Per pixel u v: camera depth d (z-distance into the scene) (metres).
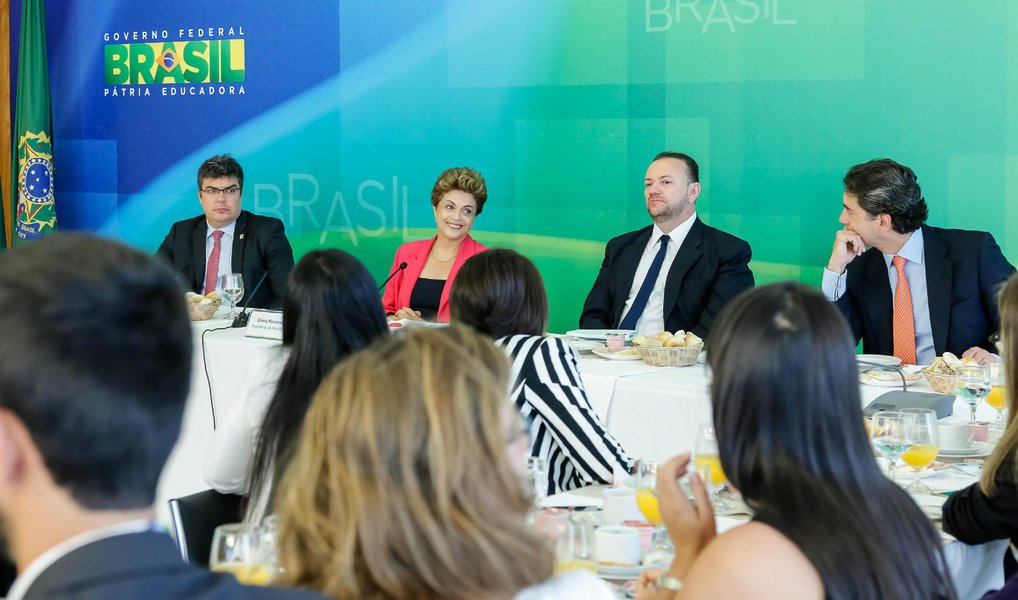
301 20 5.58
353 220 5.52
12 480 0.65
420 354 0.87
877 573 1.17
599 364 3.17
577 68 4.93
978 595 1.92
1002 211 4.16
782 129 4.53
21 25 6.07
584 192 4.97
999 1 4.09
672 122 4.75
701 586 1.17
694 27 4.67
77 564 0.65
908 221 3.55
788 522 1.18
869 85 4.35
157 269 0.68
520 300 2.32
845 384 1.23
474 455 0.83
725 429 1.26
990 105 4.14
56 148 6.30
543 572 0.86
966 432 2.33
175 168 5.99
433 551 0.82
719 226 4.70
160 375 0.66
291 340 2.01
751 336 1.24
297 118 5.62
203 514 1.99
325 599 0.74
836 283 3.67
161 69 5.98
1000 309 1.80
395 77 5.36
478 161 5.19
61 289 0.63
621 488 1.92
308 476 0.89
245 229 4.95
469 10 5.14
